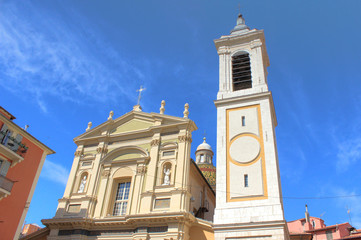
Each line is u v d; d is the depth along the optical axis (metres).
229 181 25.03
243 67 31.72
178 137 28.81
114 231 26.42
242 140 26.67
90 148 32.47
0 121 24.98
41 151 28.48
